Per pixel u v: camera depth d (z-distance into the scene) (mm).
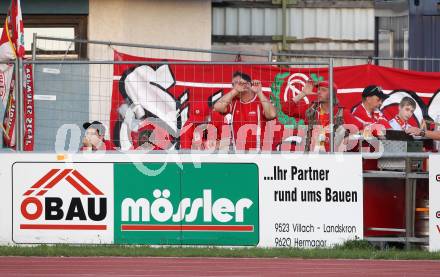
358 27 60625
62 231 41906
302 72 44688
